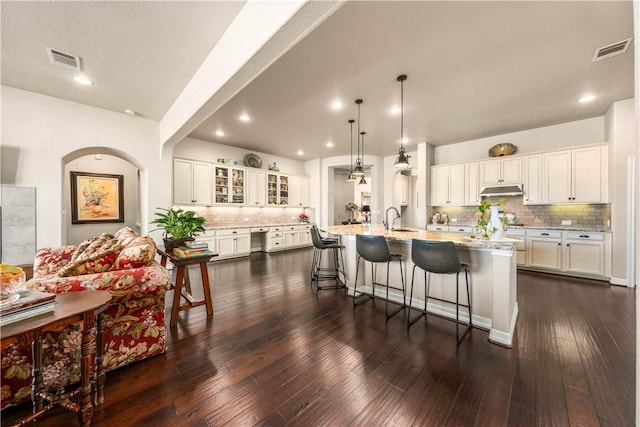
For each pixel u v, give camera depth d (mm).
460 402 1449
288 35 1664
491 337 2139
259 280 3963
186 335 2234
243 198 6215
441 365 1803
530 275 4172
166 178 4355
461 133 5031
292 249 6980
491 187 4910
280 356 1918
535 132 4715
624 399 1450
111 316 1688
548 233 4273
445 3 1867
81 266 1653
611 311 2707
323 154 7012
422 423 1308
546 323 2430
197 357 1897
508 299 2074
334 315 2672
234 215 6336
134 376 1670
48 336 1481
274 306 2916
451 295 2623
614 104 3621
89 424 1272
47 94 3309
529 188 4578
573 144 4336
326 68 2721
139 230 5531
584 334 2211
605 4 1881
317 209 7559
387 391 1547
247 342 2123
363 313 2729
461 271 2316
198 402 1452
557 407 1399
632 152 3566
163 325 1938
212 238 5457
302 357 1905
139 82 3055
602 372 1696
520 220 4887
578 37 2244
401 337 2209
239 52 2018
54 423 1323
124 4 1894
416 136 5246
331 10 1453
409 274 2938
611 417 1326
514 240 2303
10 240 3070
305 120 4324
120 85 3115
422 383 1615
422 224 5766
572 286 3580
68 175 5289
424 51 2436
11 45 2346
